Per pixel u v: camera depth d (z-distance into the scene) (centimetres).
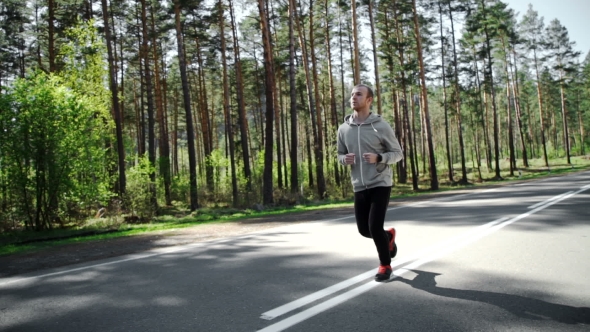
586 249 480
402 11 2927
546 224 664
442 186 3369
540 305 303
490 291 339
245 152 2569
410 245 548
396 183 3822
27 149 1293
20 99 1273
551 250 481
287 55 3014
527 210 852
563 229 615
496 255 466
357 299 331
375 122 390
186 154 6475
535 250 484
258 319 294
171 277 446
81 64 2036
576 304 303
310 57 3167
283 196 2023
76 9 2494
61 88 1373
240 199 2286
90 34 2058
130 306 343
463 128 7106
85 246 884
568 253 464
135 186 1786
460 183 3422
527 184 2008
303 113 3675
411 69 2861
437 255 478
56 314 332
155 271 486
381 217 380
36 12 3092
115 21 2969
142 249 730
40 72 1399
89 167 1435
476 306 305
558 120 8194
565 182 1864
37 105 1299
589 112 7025
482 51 3806
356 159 396
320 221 976
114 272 496
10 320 322
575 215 750
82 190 1420
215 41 2747
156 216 1784
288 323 283
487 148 4681
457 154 7669
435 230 664
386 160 378
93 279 462
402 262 451
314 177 3803
